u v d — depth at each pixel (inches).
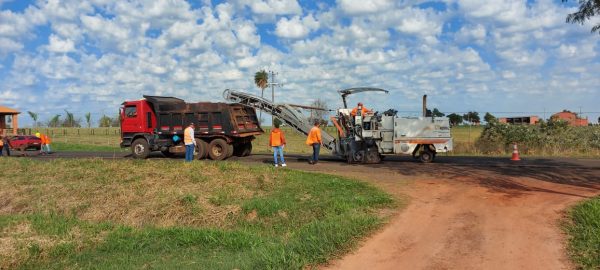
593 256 251.4
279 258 257.0
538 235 300.2
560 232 304.5
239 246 320.8
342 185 490.3
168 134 875.4
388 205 401.1
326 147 786.8
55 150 1282.0
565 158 848.9
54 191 524.4
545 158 849.5
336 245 283.9
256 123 946.7
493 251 271.9
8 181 589.6
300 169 661.9
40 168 668.1
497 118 1233.4
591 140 1063.6
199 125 855.1
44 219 415.5
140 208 439.8
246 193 470.0
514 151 808.3
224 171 581.9
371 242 296.5
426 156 739.4
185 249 322.0
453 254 268.8
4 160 784.3
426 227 329.7
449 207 392.2
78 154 1086.4
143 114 885.2
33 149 1135.6
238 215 407.8
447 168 657.6
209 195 460.1
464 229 321.4
